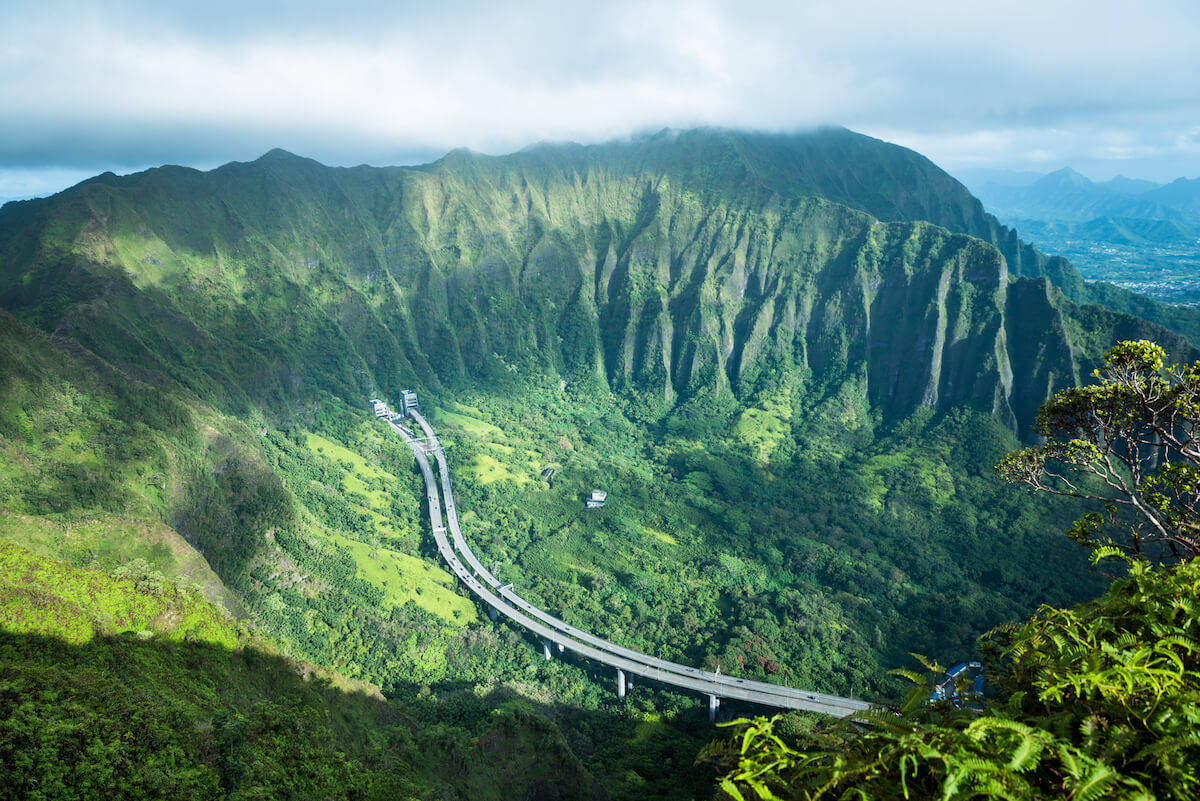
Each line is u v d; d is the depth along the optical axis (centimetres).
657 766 7119
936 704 862
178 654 4603
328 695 5419
